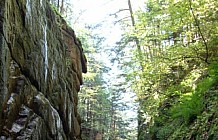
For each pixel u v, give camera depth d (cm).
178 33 1069
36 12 945
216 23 938
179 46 981
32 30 884
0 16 602
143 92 1264
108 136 3972
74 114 1432
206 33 955
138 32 1180
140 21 1138
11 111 649
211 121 796
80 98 3209
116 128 4262
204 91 929
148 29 1106
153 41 1244
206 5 913
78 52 1659
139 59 1208
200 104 917
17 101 694
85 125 3350
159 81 1177
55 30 1251
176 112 1116
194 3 908
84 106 3212
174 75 1180
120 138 4262
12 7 721
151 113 1360
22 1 802
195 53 967
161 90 1191
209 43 948
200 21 944
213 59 957
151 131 1485
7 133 625
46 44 1030
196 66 1152
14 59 723
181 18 952
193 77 1113
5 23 617
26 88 762
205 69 1026
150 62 1074
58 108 1119
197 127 864
